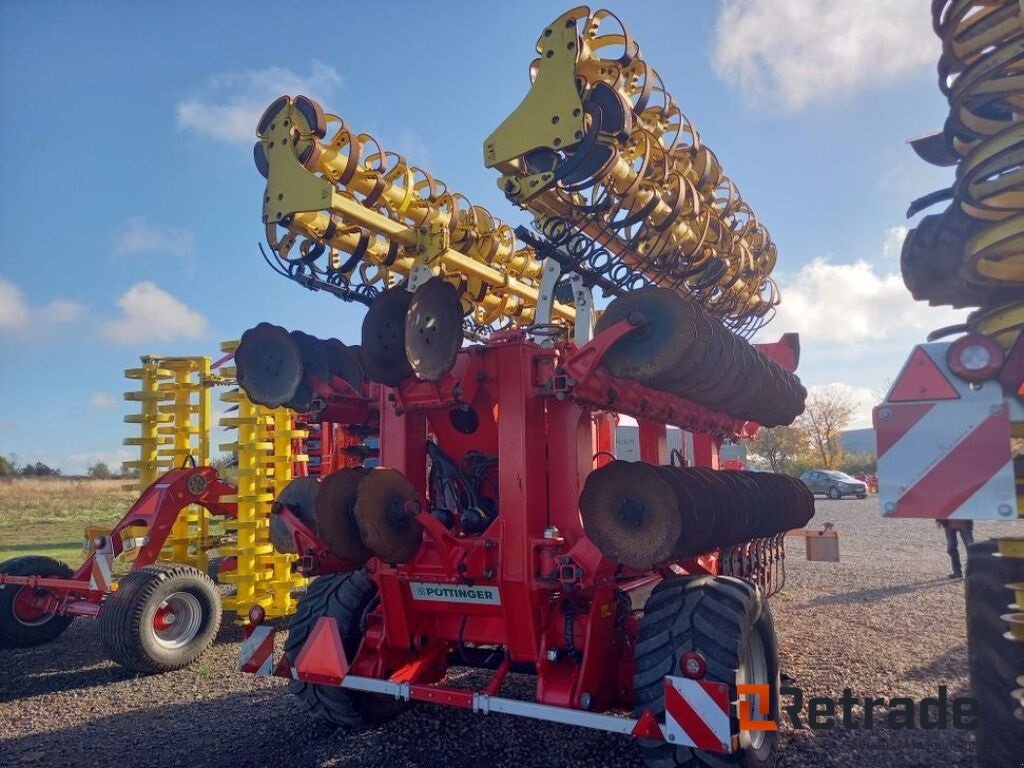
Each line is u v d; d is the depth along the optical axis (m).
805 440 39.44
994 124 2.87
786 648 6.13
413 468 4.21
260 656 4.24
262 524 7.25
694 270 5.31
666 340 3.38
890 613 7.55
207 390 7.82
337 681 3.98
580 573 3.44
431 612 4.09
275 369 4.21
